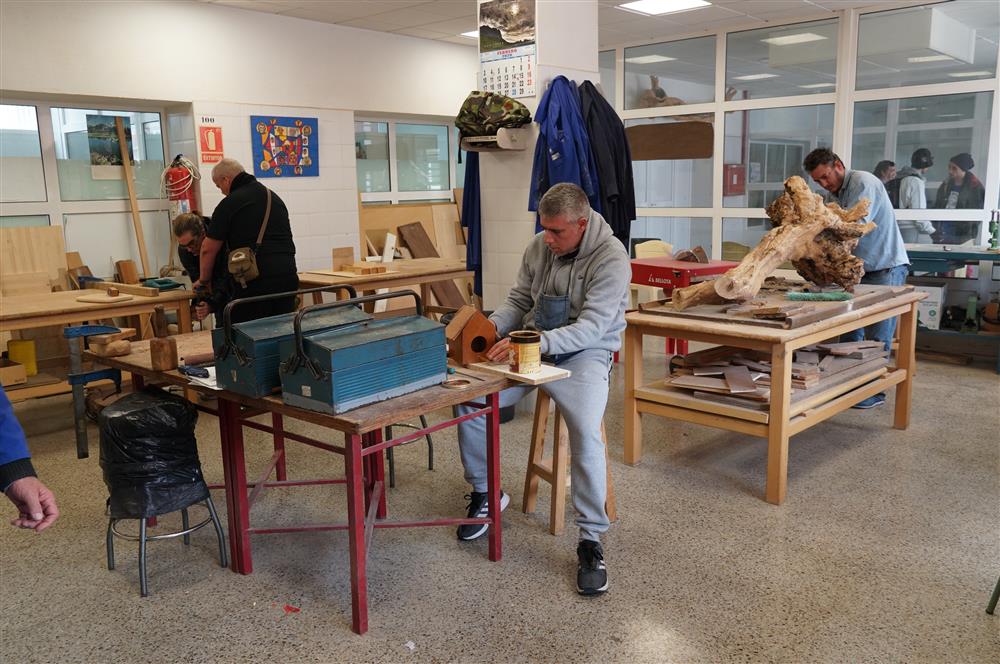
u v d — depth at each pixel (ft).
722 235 25.79
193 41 19.42
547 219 8.79
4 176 17.78
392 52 24.23
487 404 8.40
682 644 7.18
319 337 7.06
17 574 8.85
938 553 8.89
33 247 17.37
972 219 20.65
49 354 16.52
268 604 8.05
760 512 10.09
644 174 27.25
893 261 14.56
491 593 8.14
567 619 7.63
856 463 11.84
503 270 15.75
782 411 10.07
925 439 12.93
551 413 14.37
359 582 7.30
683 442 12.96
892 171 21.95
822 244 11.87
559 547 9.18
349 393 6.88
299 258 22.47
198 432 13.98
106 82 17.99
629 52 26.91
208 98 19.83
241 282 13.38
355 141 24.34
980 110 20.22
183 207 19.47
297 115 21.91
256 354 7.34
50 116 18.33
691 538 9.35
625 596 8.04
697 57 25.31
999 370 17.33
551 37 14.56
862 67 22.12
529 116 14.42
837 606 7.78
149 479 8.21
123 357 9.24
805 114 23.40
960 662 6.84
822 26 22.59
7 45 16.44
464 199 15.98
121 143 19.54
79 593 8.38
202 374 8.14
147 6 18.49
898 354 13.32
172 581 8.60
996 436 13.05
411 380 7.46
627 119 27.35
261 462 12.27
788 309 10.56
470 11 20.90
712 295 11.17
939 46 20.63
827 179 14.47
